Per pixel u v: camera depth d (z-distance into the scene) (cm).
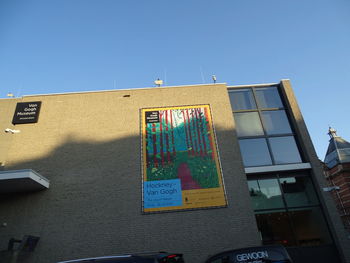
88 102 1465
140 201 1195
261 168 1280
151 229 1133
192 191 1214
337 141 2992
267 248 746
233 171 1259
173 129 1370
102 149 1330
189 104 1442
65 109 1448
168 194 1209
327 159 3020
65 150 1333
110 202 1196
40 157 1319
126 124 1392
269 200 1233
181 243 1104
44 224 1156
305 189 1262
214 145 1325
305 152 1327
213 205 1182
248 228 1130
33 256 1084
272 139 1381
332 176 2797
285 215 1198
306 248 1130
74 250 1097
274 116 1446
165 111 1423
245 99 1501
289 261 714
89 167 1284
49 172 1277
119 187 1230
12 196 1232
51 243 1113
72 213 1177
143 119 1402
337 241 1111
